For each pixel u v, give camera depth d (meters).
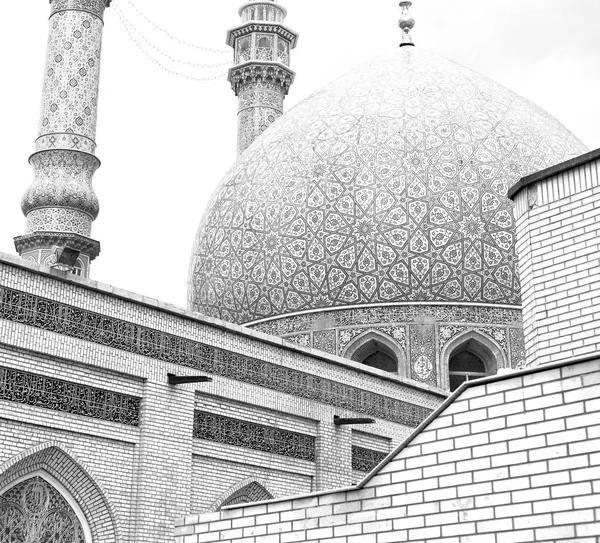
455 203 21.17
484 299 20.92
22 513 11.77
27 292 12.02
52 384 12.15
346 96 23.28
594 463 5.09
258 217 22.28
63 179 21.52
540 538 5.22
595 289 8.38
